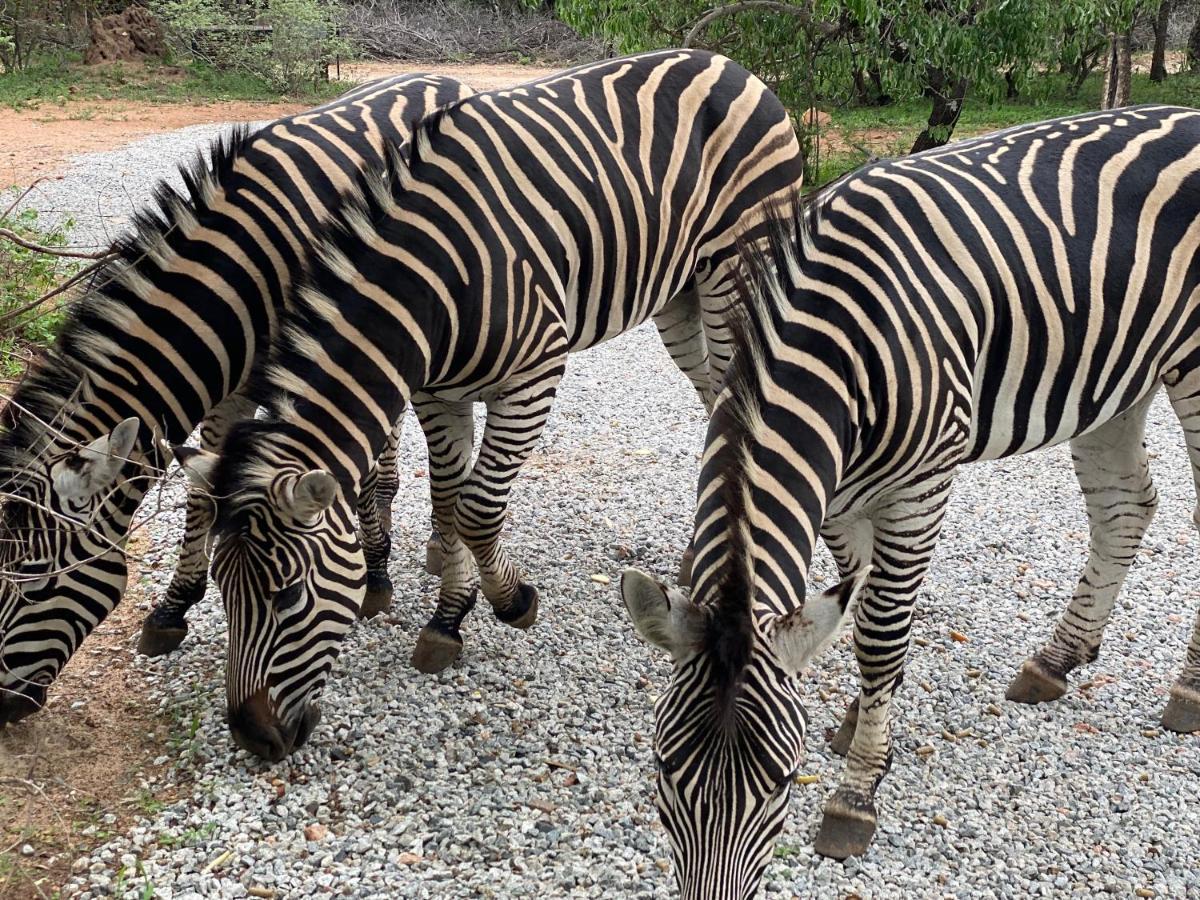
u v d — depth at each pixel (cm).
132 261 334
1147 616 448
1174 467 591
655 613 231
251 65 2161
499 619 422
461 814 329
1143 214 324
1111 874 313
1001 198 312
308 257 317
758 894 299
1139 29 2064
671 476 579
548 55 2875
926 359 287
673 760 223
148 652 401
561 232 360
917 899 301
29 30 2062
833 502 302
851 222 296
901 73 1138
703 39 1109
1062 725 380
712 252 418
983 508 550
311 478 280
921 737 372
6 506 311
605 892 300
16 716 345
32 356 377
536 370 361
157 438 325
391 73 2530
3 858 301
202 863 305
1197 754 364
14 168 1294
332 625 315
